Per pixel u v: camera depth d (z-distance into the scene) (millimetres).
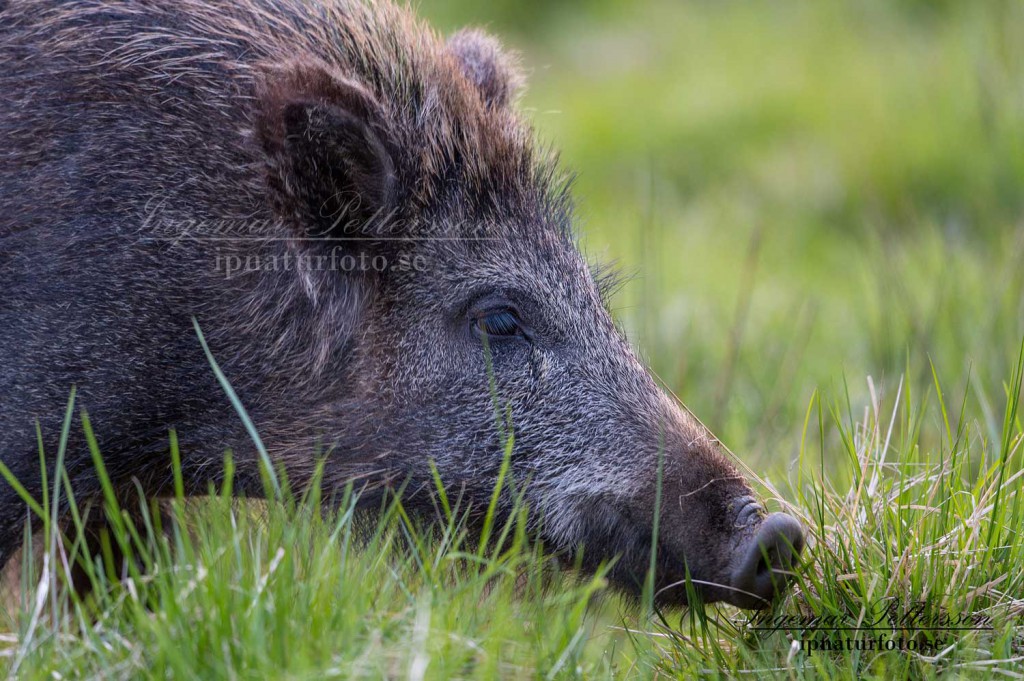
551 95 25188
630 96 24266
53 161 8312
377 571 7848
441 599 7270
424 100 9172
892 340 13484
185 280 8414
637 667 8164
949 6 25734
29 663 6926
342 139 8414
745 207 20500
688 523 8648
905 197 19688
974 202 18750
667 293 16328
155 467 8875
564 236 9547
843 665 7906
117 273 8297
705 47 26438
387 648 6816
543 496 8938
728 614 9000
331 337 8797
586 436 8953
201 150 8547
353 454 8961
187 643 6688
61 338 8219
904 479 8695
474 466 8938
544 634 7371
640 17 28234
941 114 21125
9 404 8180
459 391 8953
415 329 8961
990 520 8195
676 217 20094
